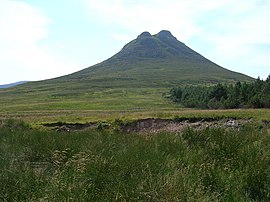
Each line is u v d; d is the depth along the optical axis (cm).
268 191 631
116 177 606
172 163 681
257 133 997
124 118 3130
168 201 527
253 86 6544
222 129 1046
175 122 3066
